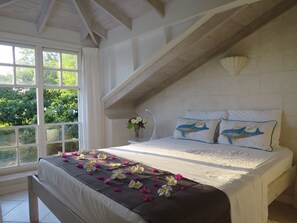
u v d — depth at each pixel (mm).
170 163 2146
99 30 3766
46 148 3734
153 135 4113
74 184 1689
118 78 3971
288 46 2736
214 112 3357
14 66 3406
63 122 3941
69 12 3430
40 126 3652
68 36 3805
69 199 1753
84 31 3830
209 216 1273
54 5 3205
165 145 3021
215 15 2662
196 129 3270
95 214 1441
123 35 3594
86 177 1734
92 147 4027
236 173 1832
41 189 2176
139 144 3127
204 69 3545
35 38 3486
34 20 3447
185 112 3834
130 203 1284
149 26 3182
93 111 4047
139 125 4105
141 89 4105
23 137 3529
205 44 3137
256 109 3012
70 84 3980
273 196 2096
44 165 2221
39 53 3586
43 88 3676
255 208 1691
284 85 2779
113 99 4098
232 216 1432
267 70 2908
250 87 3066
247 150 2604
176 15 2828
